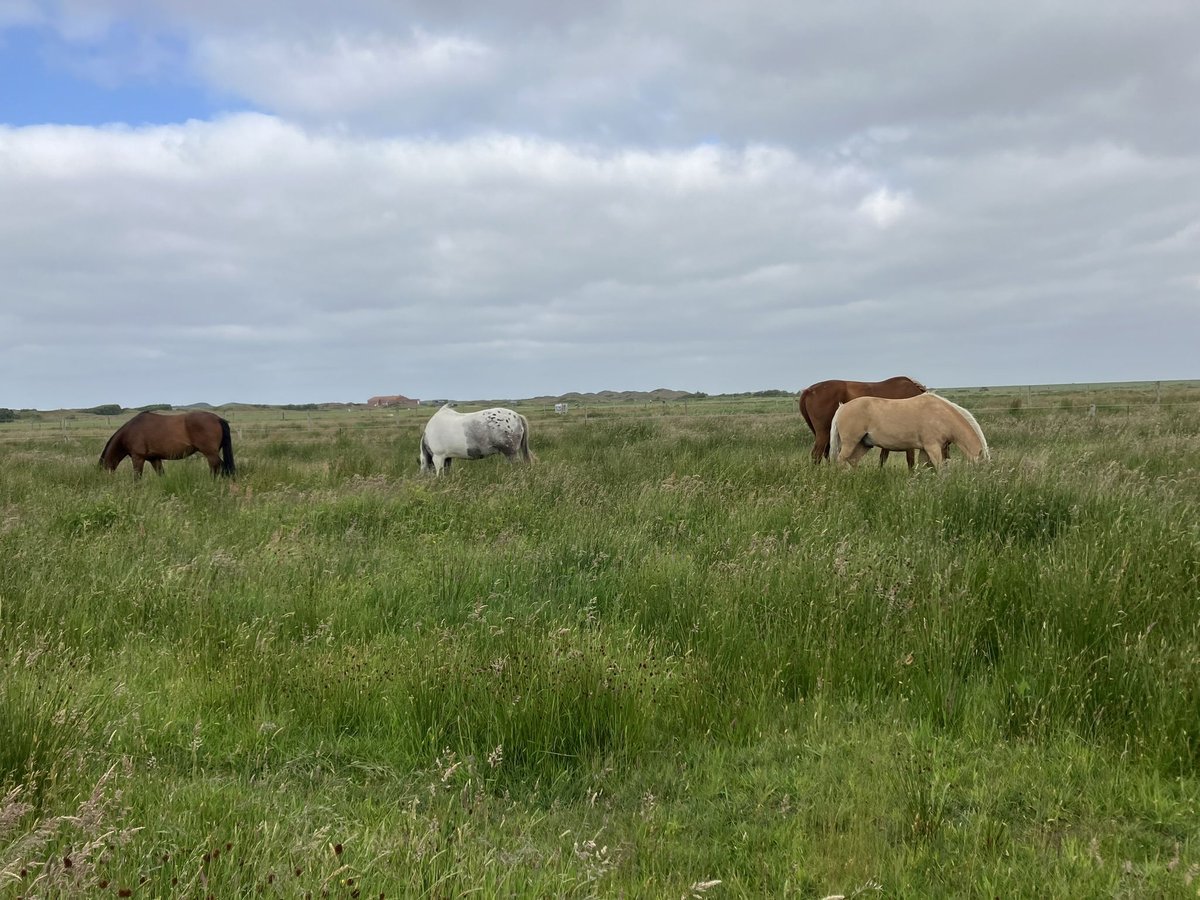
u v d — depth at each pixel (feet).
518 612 18.86
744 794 12.01
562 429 81.76
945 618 16.19
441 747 13.55
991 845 10.02
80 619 18.65
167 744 13.43
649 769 12.73
